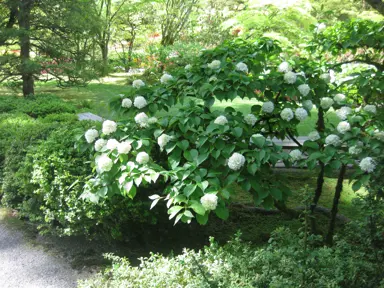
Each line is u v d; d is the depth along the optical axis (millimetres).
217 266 2492
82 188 3195
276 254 2539
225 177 2740
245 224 3791
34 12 9055
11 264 3230
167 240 3535
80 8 9070
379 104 3256
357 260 2449
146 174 2582
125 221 3383
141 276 2596
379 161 2436
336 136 2648
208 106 2945
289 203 4109
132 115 3107
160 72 12328
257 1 9469
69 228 3330
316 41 3459
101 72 9789
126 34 16188
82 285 2707
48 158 3334
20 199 4176
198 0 14633
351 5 11250
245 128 2729
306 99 2963
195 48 12211
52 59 9375
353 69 5895
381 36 3293
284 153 2645
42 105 7559
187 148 2797
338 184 3037
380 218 2596
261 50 3221
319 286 2215
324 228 3598
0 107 7332
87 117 7043
